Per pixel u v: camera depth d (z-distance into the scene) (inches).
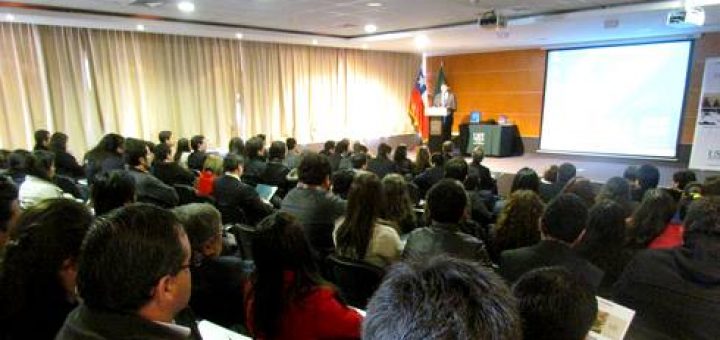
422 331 18.6
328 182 112.3
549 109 397.7
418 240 79.2
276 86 365.1
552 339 30.5
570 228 65.4
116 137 182.1
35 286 39.3
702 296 51.2
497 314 19.3
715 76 303.6
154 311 30.9
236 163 149.2
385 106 444.8
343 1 217.0
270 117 364.5
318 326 50.2
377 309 20.3
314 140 395.2
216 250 65.7
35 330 39.5
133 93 291.6
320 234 104.1
